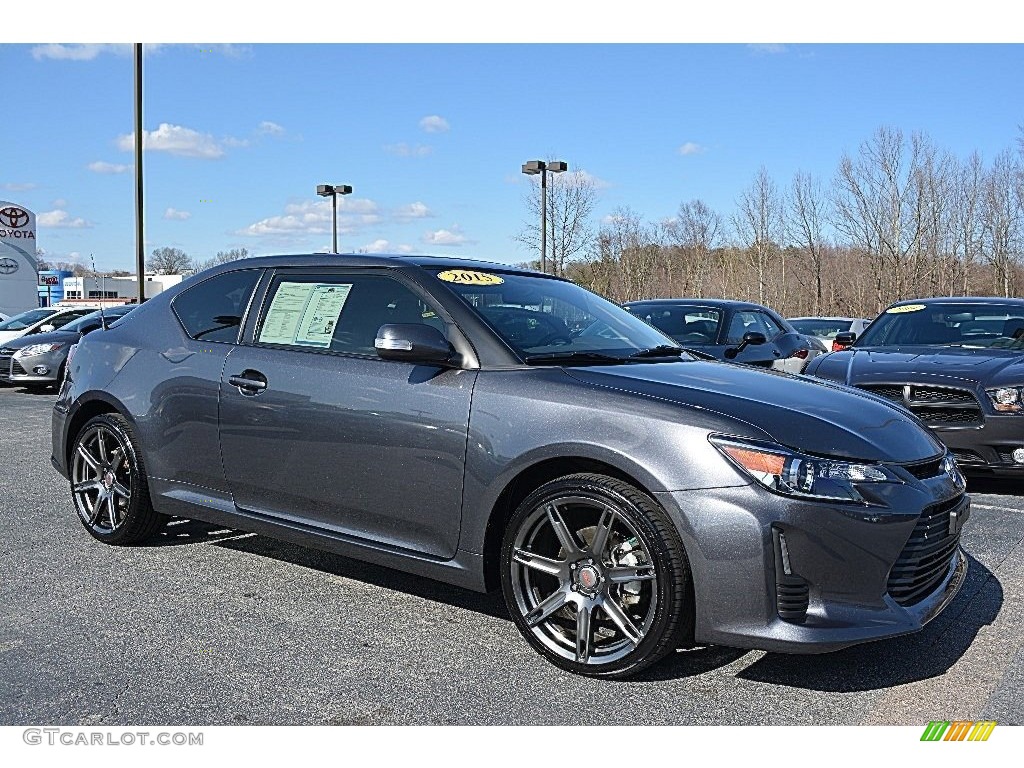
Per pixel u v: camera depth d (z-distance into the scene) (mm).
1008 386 6078
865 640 3035
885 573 3109
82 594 4156
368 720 2986
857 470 3102
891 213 40469
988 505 6023
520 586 3477
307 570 4535
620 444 3221
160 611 3947
